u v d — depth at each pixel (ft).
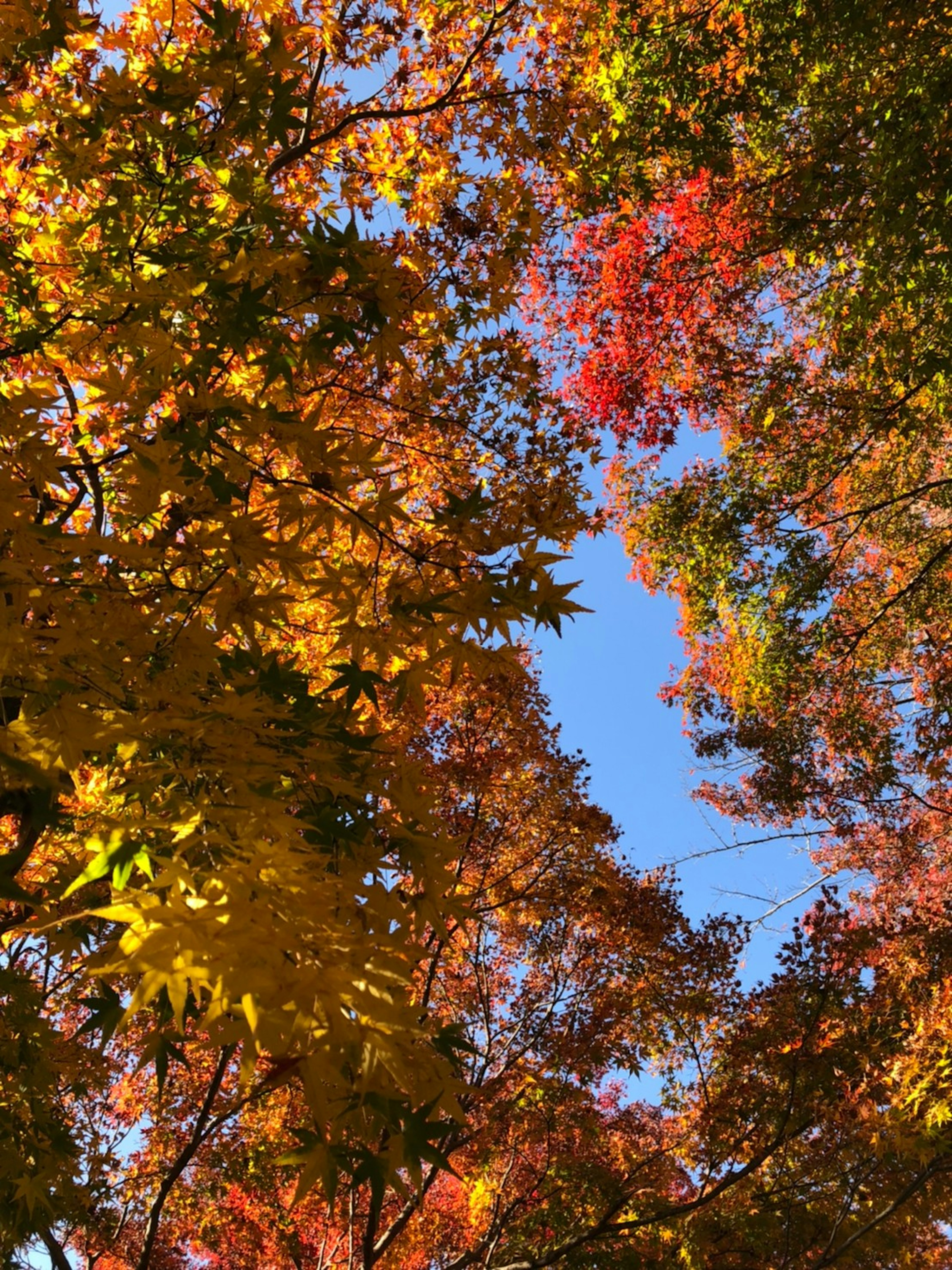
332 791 8.05
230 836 6.32
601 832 28.60
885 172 20.66
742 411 37.63
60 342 11.23
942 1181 23.56
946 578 35.63
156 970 4.88
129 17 16.42
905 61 21.77
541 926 30.32
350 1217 25.85
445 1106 5.97
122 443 11.59
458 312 18.53
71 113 10.93
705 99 25.25
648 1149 30.14
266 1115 26.71
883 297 23.34
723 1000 27.37
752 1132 24.44
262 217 9.51
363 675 9.01
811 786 40.11
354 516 9.41
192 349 9.41
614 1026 27.45
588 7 22.38
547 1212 25.63
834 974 24.88
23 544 7.02
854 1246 24.97
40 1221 11.00
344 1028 5.06
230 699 7.18
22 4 10.39
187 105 10.16
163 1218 29.17
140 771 7.02
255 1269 33.71
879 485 36.37
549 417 21.36
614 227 33.19
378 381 17.81
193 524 10.94
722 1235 24.64
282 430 8.84
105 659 7.54
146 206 10.39
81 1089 16.48
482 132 21.80
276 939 5.15
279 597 8.75
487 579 9.21
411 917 7.93
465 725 28.17
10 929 7.88
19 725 6.67
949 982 23.20
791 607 33.27
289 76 15.92
